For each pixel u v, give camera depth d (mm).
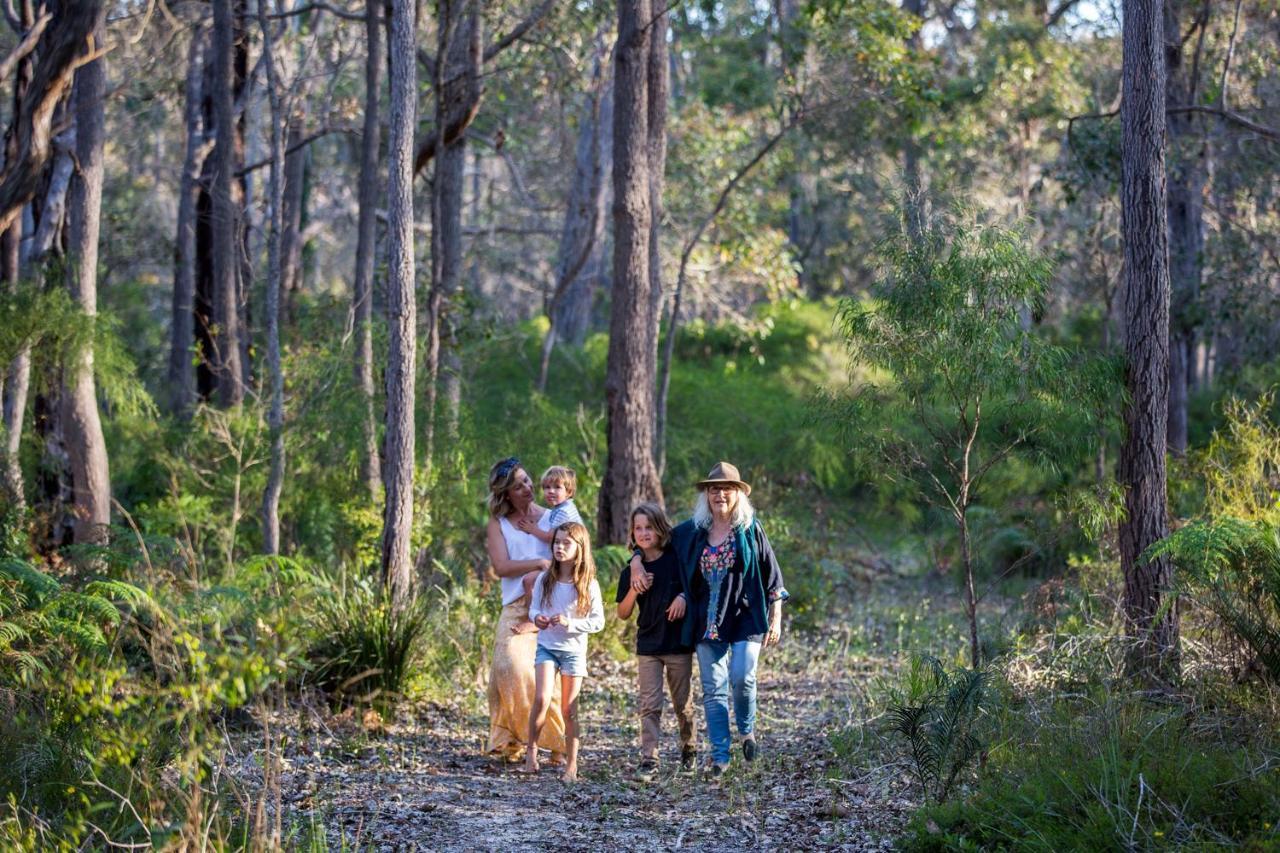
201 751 5016
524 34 17281
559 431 14695
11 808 5141
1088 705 7117
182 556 9766
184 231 16188
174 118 27906
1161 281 8016
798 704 9219
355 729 7883
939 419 8672
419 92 18844
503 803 6531
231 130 13938
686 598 7117
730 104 21422
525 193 25500
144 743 5508
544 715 7551
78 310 10547
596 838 5879
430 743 7855
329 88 18875
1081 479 10531
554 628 7211
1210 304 16094
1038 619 9266
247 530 12688
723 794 6711
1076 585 9531
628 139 12023
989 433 8766
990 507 13555
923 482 9086
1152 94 8008
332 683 8297
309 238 24750
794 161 22844
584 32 17984
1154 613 7820
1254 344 16109
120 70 20188
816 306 25500
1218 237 16359
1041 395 8023
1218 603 7262
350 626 8531
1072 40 22109
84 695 5871
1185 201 16797
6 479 10359
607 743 8148
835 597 14109
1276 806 5113
